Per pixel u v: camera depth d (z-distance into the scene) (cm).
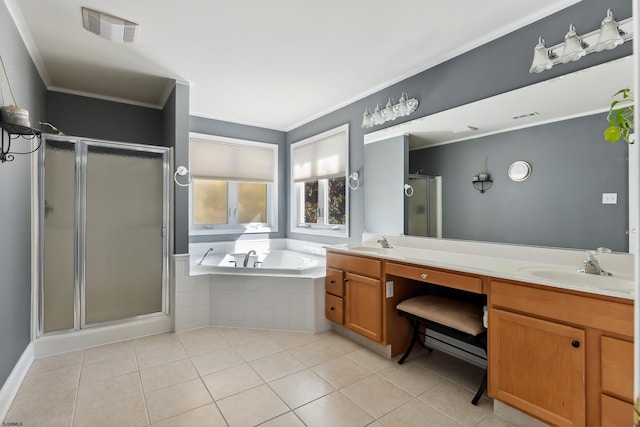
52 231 250
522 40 208
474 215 234
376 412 177
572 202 187
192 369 224
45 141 248
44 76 292
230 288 306
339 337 282
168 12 200
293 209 450
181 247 298
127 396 190
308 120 416
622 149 170
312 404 184
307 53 253
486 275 179
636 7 63
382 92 311
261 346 262
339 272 279
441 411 179
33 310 239
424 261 211
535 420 162
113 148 275
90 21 207
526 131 206
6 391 178
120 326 273
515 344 166
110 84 314
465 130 240
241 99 350
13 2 188
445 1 190
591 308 139
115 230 275
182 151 302
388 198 303
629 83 168
